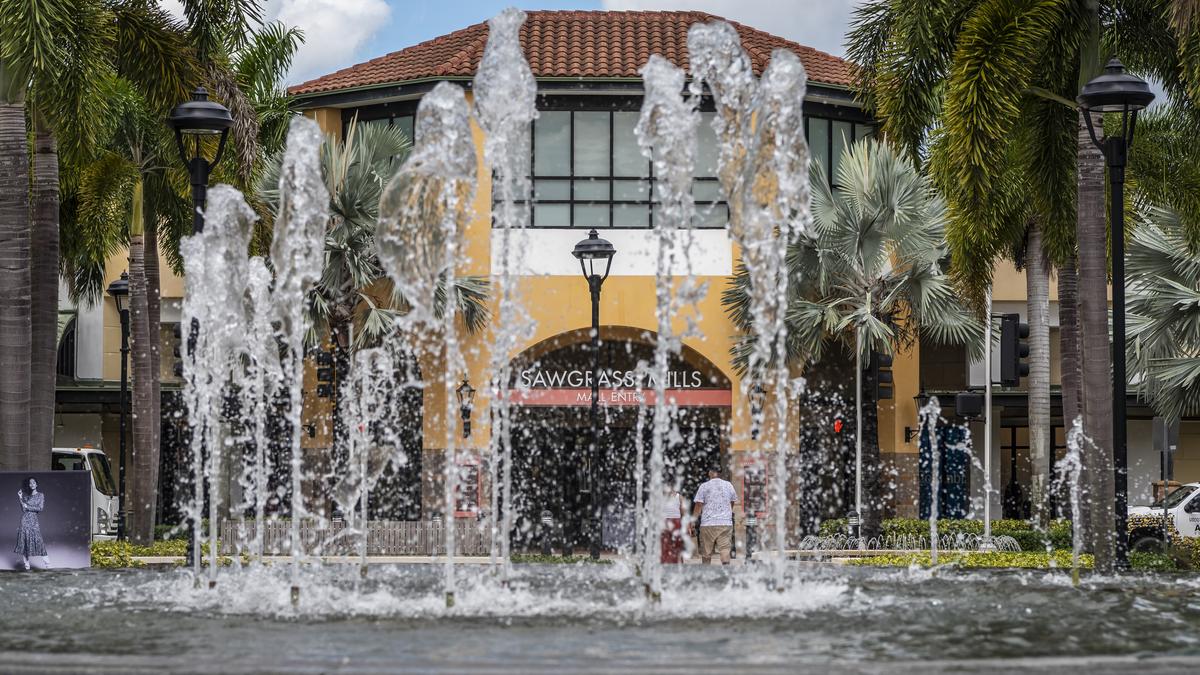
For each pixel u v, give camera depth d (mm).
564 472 31844
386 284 30672
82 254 31172
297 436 13297
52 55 18375
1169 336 29234
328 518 31625
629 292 31562
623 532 31828
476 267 31141
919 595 11953
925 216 30109
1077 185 20656
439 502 30953
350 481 28375
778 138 13430
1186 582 13469
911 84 21641
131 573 15023
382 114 32438
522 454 31781
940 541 28266
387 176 30344
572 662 7410
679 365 32438
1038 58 20406
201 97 17844
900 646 8742
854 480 33219
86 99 18875
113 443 39000
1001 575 14227
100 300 37250
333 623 10023
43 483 16406
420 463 31547
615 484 32031
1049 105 22578
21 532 16312
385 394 30781
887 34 22266
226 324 17312
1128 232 24047
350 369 29328
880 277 30297
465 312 30281
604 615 10461
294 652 8391
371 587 12891
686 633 9336
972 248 21031
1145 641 9070
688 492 32406
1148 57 22234
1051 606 11078
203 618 10383
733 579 13375
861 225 29859
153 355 28500
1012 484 38531
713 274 31531
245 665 7371
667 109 12945
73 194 28062
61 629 9750
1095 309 18766
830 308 29734
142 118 27781
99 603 11664
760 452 31297
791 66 13328
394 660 7609
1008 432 38719
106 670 7379
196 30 22922
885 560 20438
